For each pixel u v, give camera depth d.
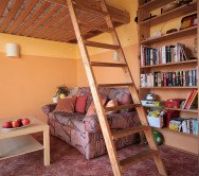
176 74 2.65
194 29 2.42
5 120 2.95
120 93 3.08
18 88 4.09
